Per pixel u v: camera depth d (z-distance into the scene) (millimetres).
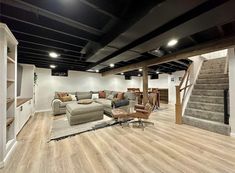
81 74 7676
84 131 3412
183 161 2057
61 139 2922
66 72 7145
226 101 3307
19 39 2809
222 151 2361
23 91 5168
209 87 4449
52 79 6711
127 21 2049
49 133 3283
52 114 5539
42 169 1863
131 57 3873
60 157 2180
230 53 3080
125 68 6199
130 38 2389
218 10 1619
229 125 3141
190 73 4922
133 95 5953
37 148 2492
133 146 2576
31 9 1796
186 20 1898
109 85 8961
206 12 1668
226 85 4047
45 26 2258
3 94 1984
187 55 3570
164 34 2285
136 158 2152
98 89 8367
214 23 1939
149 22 1860
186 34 2289
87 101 5047
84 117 4156
